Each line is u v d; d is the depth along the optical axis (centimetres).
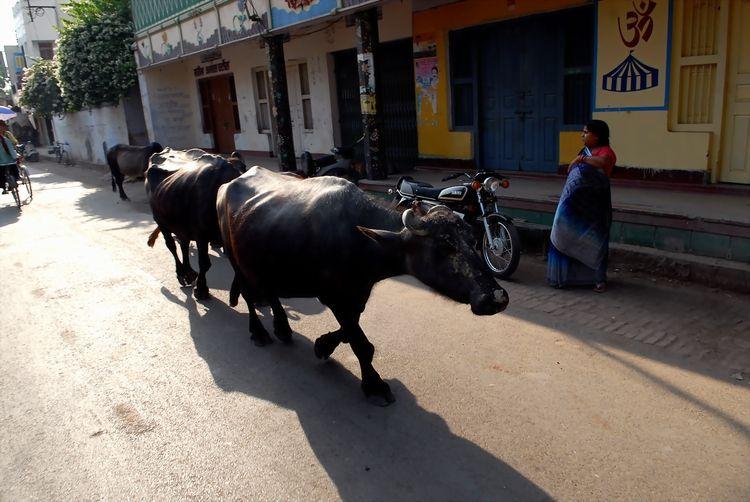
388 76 1172
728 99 665
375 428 375
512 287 611
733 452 328
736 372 408
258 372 463
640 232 632
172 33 1466
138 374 470
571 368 430
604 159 546
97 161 2208
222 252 841
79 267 788
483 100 969
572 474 318
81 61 1784
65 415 415
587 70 814
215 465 348
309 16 952
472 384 418
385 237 346
